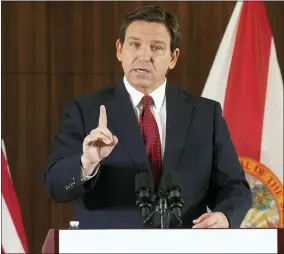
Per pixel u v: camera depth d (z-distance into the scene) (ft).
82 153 22.57
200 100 26.43
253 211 47.16
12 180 52.24
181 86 52.90
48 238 16.15
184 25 53.31
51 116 52.95
